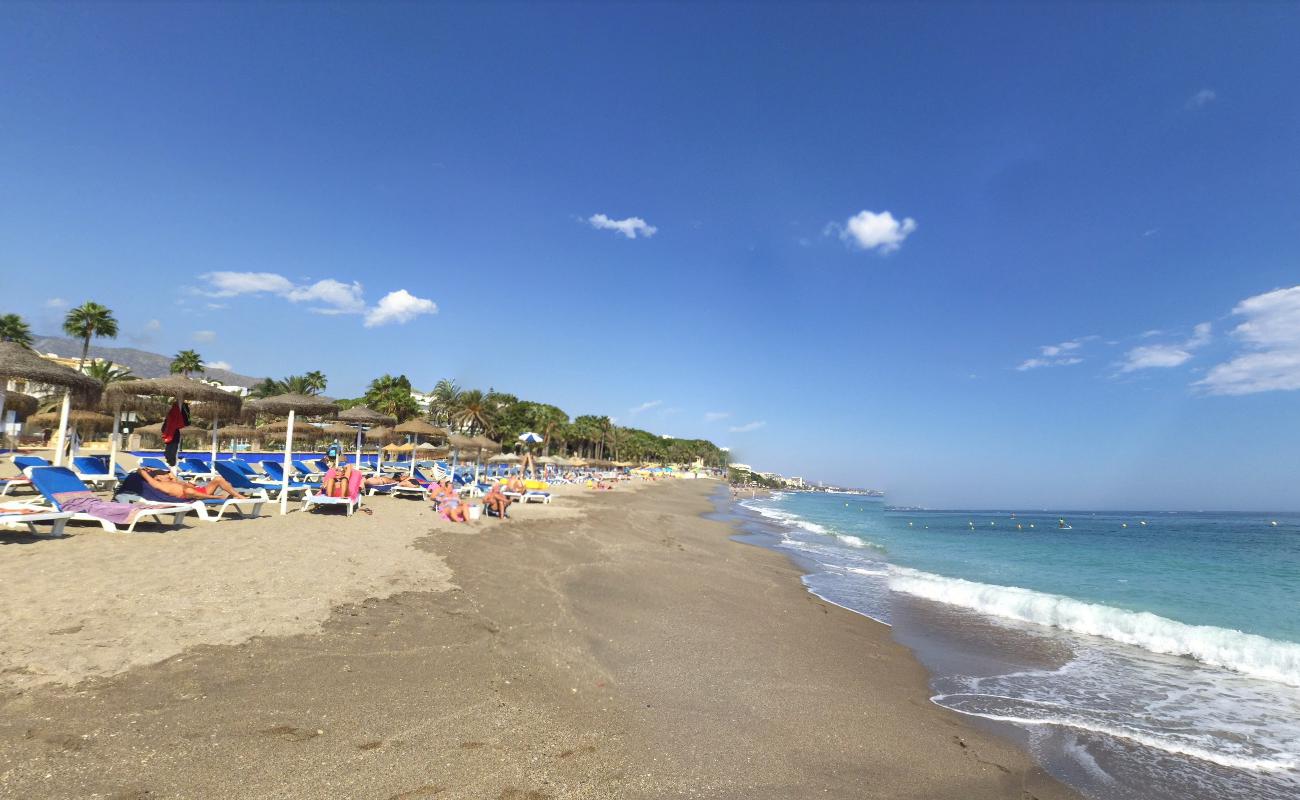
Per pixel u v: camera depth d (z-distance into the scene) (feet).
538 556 40.09
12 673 14.28
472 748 14.10
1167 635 32.83
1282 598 47.88
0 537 25.90
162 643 17.01
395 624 21.75
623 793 13.23
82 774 11.06
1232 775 17.89
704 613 32.14
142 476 33.53
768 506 219.82
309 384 241.35
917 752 17.88
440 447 97.66
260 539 30.86
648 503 133.28
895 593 46.11
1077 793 16.49
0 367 27.86
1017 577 59.62
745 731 17.63
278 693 15.34
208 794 11.07
